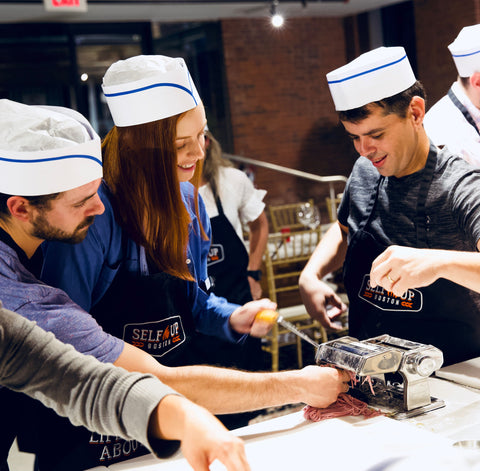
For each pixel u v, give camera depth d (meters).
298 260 3.91
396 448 1.09
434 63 8.47
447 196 1.49
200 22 8.80
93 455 1.29
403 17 9.01
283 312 3.78
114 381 0.87
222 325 1.52
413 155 1.51
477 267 1.20
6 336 0.87
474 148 1.98
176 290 1.45
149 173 1.31
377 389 1.30
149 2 7.39
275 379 1.22
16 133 1.03
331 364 1.31
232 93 8.91
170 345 1.43
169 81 1.29
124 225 1.32
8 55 7.92
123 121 1.32
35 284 1.09
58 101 8.23
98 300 1.35
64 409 0.88
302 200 9.38
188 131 1.33
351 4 8.70
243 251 2.69
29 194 1.03
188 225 1.48
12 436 1.24
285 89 9.23
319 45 9.41
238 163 8.93
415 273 1.23
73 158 1.04
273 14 7.59
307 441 1.16
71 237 1.11
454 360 1.54
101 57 8.37
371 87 1.43
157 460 1.15
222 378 1.17
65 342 1.07
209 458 0.82
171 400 0.85
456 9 8.04
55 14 7.62
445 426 1.17
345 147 9.60
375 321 1.63
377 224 1.62
